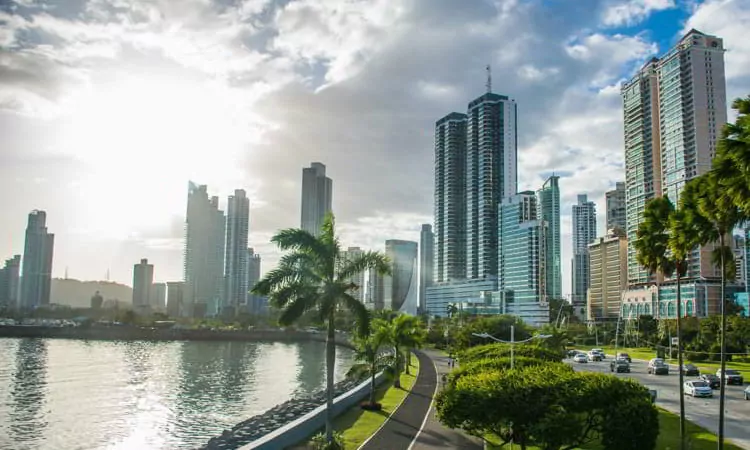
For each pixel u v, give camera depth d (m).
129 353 176.00
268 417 68.94
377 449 42.81
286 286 44.12
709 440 43.44
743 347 122.12
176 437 61.66
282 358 169.50
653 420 32.69
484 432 37.16
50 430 63.97
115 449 56.12
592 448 40.47
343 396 62.66
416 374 97.44
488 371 41.72
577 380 33.44
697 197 41.03
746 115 30.84
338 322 48.00
